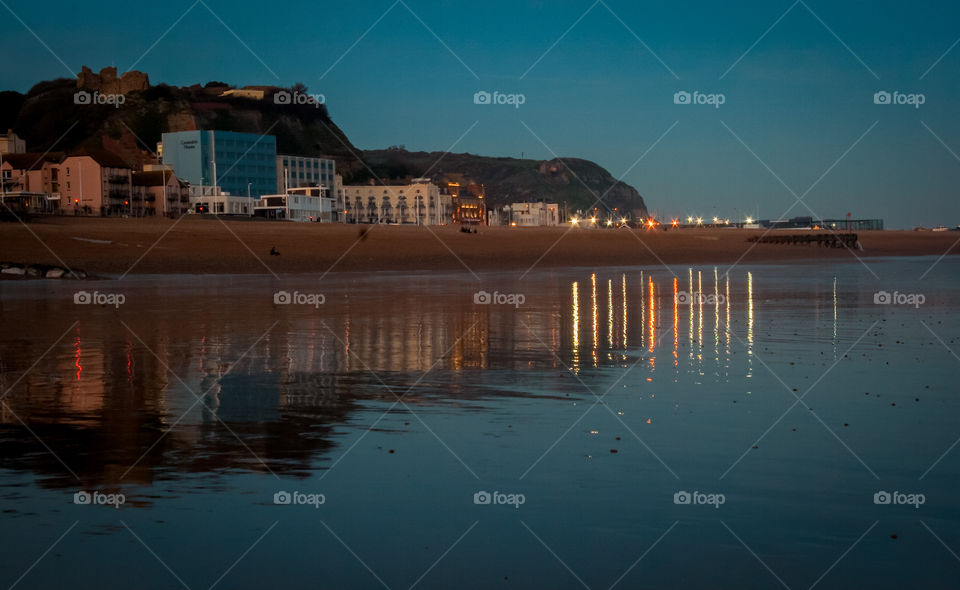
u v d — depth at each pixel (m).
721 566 9.18
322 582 8.84
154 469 12.71
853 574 8.97
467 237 135.50
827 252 157.62
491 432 15.23
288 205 182.38
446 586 8.74
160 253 94.75
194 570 9.11
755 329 33.62
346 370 22.95
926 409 17.28
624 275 84.62
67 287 62.91
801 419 16.30
